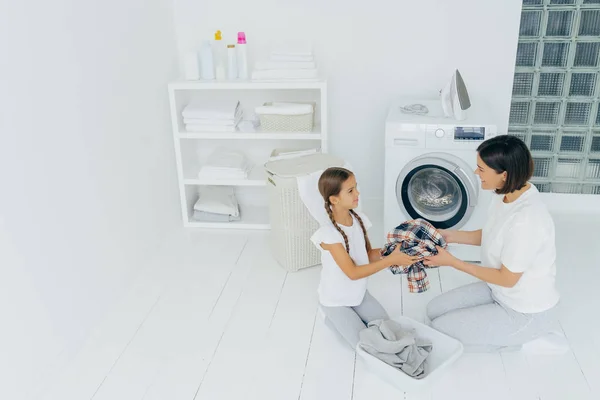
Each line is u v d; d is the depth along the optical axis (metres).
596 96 3.47
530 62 3.45
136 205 3.05
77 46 2.45
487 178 2.14
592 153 3.61
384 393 2.20
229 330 2.59
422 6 3.35
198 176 3.51
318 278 3.01
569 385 2.21
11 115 2.05
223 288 2.93
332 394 2.21
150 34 3.18
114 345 2.50
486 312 2.34
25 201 2.13
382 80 3.53
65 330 2.41
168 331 2.59
